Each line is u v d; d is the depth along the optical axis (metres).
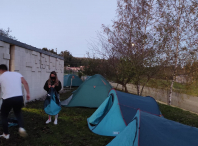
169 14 11.73
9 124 4.71
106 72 15.79
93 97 8.31
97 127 5.04
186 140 2.84
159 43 10.95
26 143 3.86
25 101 7.90
